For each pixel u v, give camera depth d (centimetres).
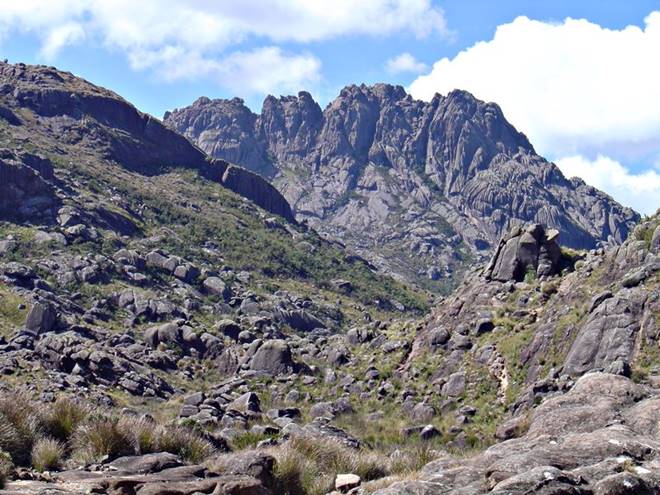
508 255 6569
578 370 4466
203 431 1727
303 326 12488
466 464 1031
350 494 1174
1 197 12069
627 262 5266
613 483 761
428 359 6088
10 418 1335
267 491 1065
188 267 12569
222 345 8456
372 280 18388
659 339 4256
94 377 6425
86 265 10806
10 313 8331
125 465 1250
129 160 19412
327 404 5556
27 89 19488
